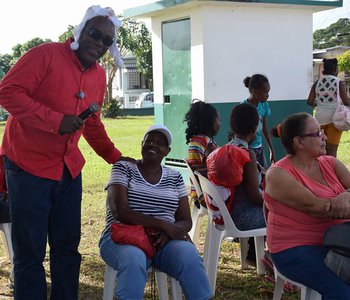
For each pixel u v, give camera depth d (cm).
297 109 848
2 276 487
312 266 320
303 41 842
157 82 867
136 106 3831
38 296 344
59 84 327
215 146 495
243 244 494
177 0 757
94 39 325
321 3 813
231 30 783
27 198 336
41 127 317
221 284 461
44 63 321
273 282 458
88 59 331
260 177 447
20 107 313
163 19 841
